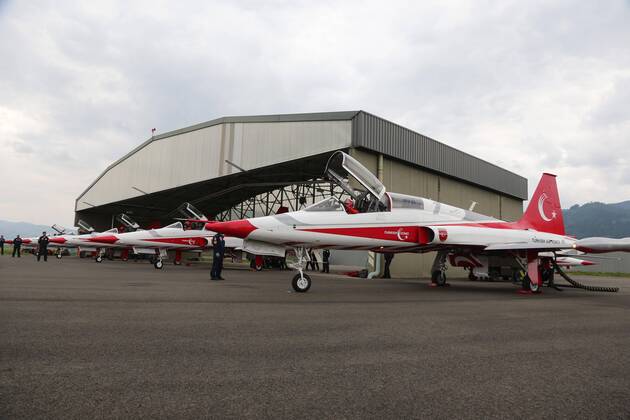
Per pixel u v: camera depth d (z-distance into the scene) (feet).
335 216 30.76
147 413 6.69
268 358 10.44
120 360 9.83
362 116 64.34
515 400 7.90
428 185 77.05
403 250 36.01
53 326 13.83
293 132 72.74
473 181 86.94
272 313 18.22
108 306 19.07
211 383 8.33
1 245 113.70
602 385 8.96
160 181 103.96
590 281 76.07
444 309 21.45
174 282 35.37
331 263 100.17
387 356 11.01
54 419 6.35
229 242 67.41
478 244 34.37
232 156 83.30
